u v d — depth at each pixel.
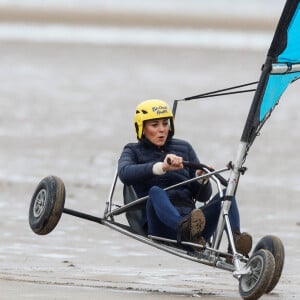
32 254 40.34
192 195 35.88
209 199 36.06
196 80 122.94
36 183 58.06
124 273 37.16
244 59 152.50
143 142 36.06
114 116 89.81
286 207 52.44
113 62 144.25
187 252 32.97
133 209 35.16
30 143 73.19
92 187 56.97
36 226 35.53
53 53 155.12
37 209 36.00
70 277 35.59
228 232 31.95
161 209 33.06
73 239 43.62
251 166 65.06
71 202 52.19
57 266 38.03
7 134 77.38
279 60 33.03
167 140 36.47
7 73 126.50
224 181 34.34
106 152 69.94
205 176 33.50
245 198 54.59
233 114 92.19
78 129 81.00
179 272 37.81
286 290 34.34
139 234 35.25
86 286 33.12
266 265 29.64
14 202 52.19
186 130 80.75
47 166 63.91
